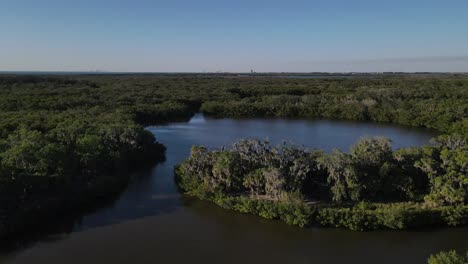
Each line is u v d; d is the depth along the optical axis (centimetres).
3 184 4709
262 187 5575
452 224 4791
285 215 5003
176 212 5450
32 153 5441
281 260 4256
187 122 13225
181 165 6575
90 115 10038
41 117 9125
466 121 10531
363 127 12244
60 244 4569
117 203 5762
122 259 4269
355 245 4500
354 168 5206
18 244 4566
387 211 4775
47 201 5288
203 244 4591
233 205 5397
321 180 5538
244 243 4609
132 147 7550
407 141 10131
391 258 4234
